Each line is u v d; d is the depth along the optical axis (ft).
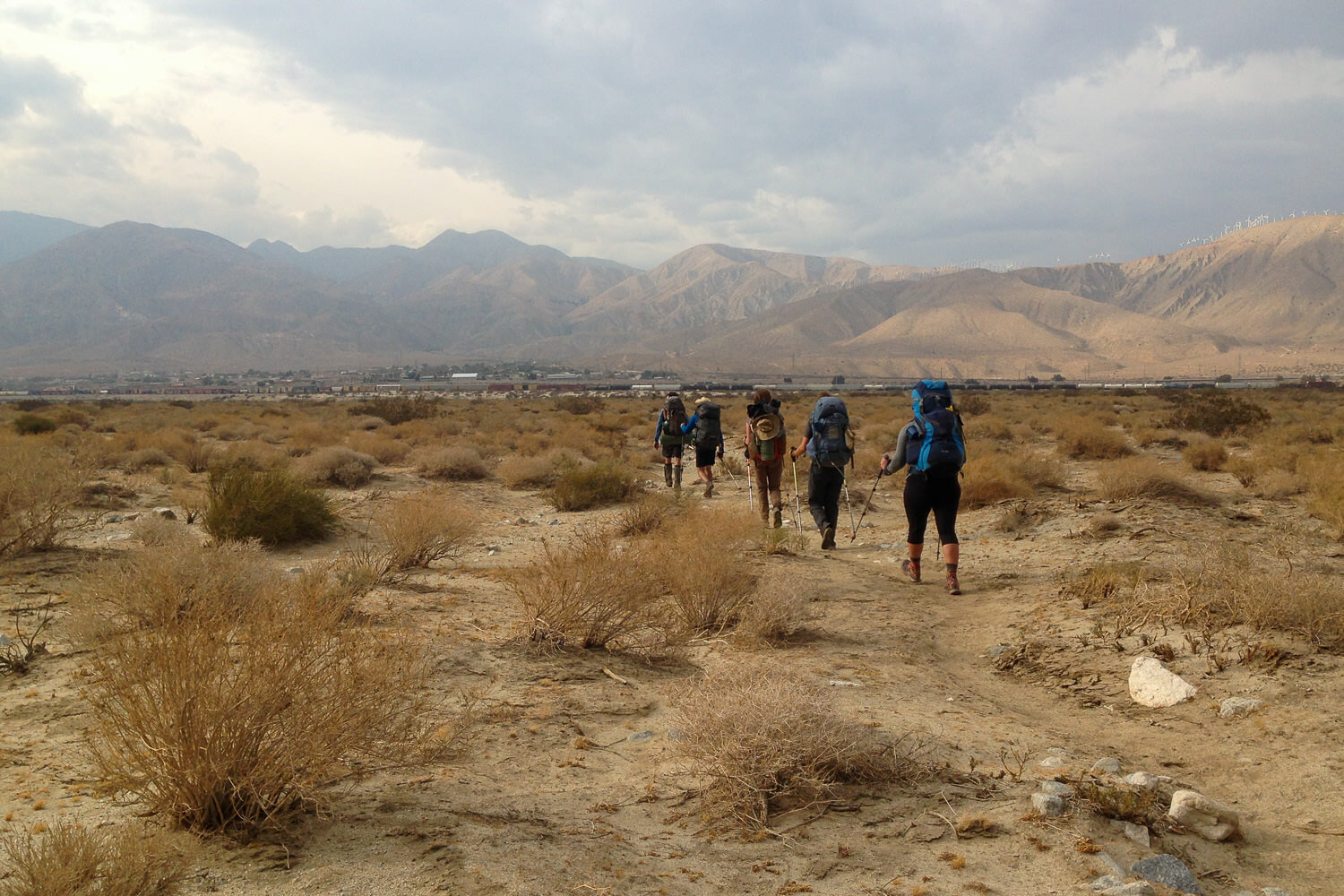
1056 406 178.50
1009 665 22.80
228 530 34.50
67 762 13.83
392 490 58.39
